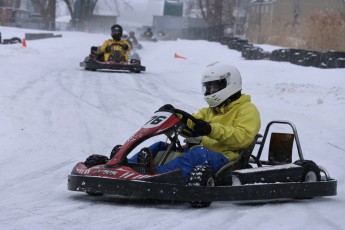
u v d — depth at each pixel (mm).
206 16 191625
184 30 183125
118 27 57531
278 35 102938
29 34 109375
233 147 15500
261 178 14969
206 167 14141
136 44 104938
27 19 174625
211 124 14984
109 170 14242
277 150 16828
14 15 171125
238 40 104625
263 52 75938
